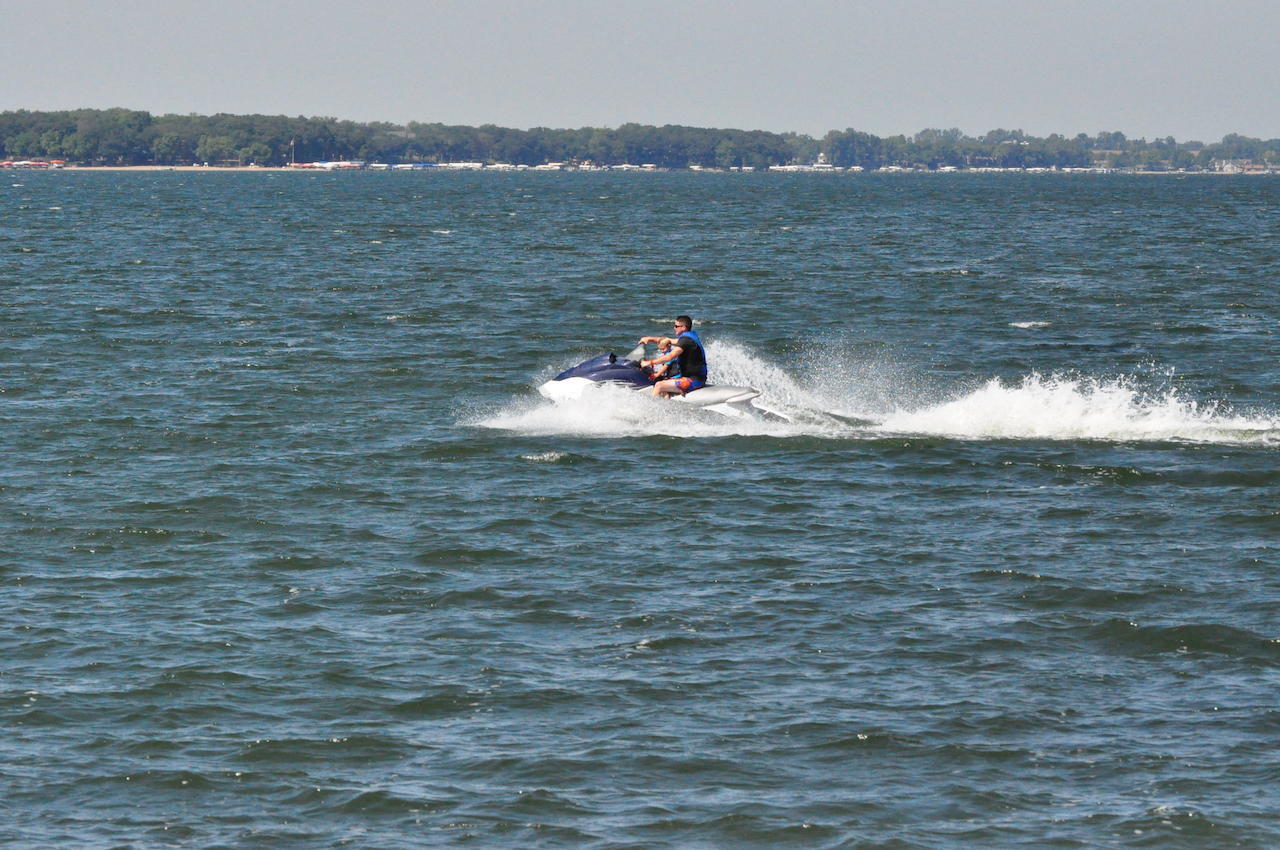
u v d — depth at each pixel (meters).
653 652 51.97
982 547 64.94
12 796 41.16
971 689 48.72
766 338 138.50
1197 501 72.75
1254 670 50.22
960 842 38.91
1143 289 182.25
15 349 122.19
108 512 69.81
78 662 50.56
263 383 107.12
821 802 41.06
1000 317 154.38
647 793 41.62
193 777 42.41
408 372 112.94
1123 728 45.69
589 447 85.25
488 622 54.97
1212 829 39.31
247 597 57.62
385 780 42.34
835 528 68.19
